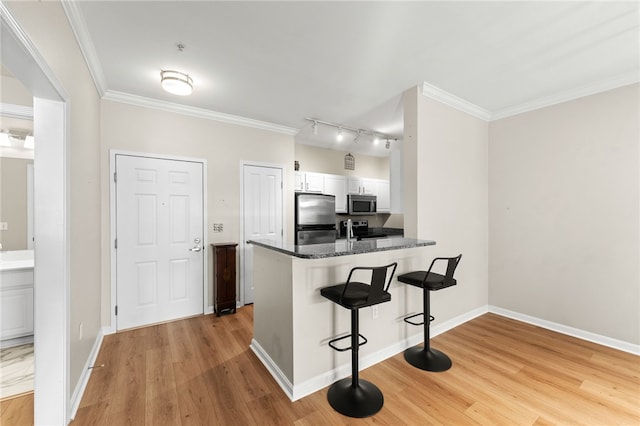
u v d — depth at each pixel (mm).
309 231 4207
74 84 1800
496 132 3396
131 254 2947
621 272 2512
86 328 2100
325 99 3023
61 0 1523
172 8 1668
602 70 2404
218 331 2900
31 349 2576
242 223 3662
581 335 2738
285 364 1979
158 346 2568
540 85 2699
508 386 1993
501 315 3354
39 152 1522
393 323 2459
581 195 2740
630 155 2459
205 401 1836
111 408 1763
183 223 3246
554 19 1771
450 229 2986
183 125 3244
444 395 1897
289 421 1669
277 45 2057
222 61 2271
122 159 2895
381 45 2059
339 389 1917
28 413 1739
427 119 2760
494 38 1971
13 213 3473
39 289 1518
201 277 3357
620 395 1892
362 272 2252
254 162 3750
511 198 3262
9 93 2342
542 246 3012
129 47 2070
